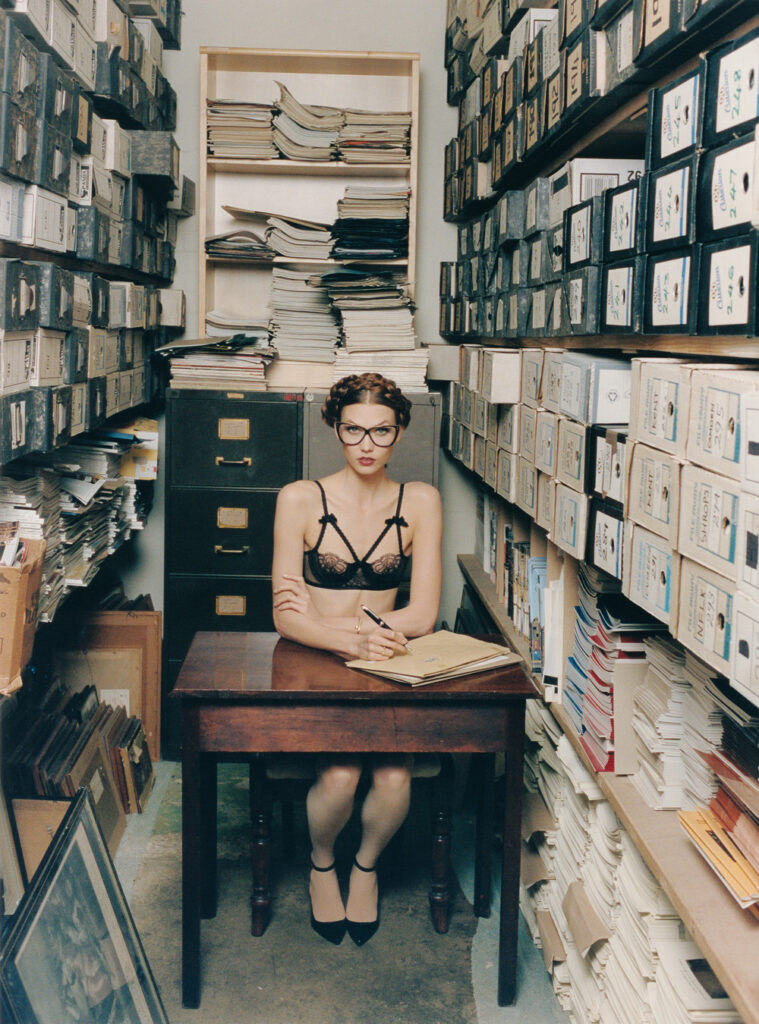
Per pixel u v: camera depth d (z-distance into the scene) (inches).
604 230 71.1
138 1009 68.5
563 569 91.5
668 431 57.9
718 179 50.9
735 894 51.7
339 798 85.6
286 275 142.2
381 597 93.1
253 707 77.5
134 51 114.3
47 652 131.6
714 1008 56.6
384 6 151.1
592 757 78.4
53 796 92.4
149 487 155.8
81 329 91.3
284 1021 80.2
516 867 81.8
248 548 134.5
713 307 51.7
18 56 70.3
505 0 102.1
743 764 55.5
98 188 100.1
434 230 155.7
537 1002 84.0
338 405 89.4
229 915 96.3
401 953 90.7
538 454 92.0
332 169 149.1
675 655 68.1
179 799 122.0
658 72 63.8
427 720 78.5
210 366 133.8
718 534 50.8
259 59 144.3
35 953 56.4
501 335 107.7
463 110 134.4
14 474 85.2
